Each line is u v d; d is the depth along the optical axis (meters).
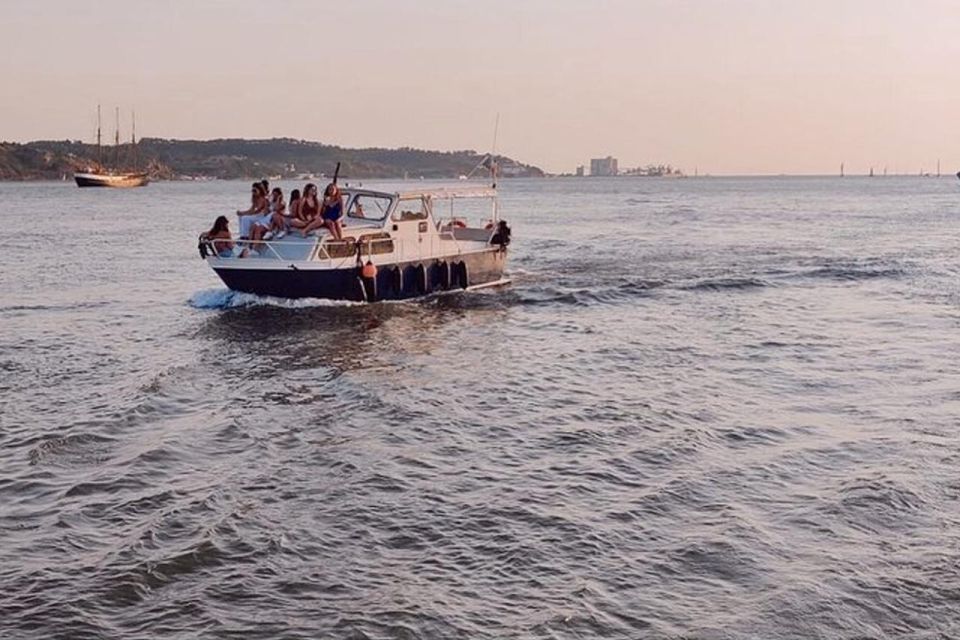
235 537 10.93
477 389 18.05
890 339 22.97
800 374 19.25
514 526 11.32
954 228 65.44
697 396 17.45
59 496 12.24
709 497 12.23
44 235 60.59
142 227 69.56
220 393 17.78
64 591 9.66
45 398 17.27
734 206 108.69
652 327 24.95
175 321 25.84
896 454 13.85
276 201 27.30
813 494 12.29
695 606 9.41
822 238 55.78
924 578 9.95
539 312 27.44
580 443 14.52
